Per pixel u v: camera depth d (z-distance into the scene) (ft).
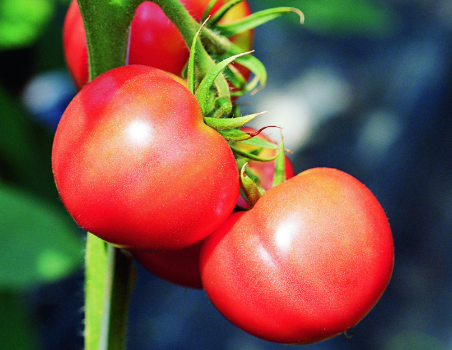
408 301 6.45
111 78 1.35
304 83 7.45
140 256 1.57
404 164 7.01
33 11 2.56
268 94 7.41
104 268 1.53
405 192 6.93
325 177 1.42
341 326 1.40
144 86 1.34
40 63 3.51
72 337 5.68
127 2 1.39
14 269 1.93
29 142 3.34
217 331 5.91
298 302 1.38
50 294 5.77
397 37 7.54
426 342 6.03
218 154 1.34
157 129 1.31
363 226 1.38
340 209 1.39
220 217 1.37
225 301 1.41
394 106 7.26
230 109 1.38
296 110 7.29
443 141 7.01
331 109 7.26
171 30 1.52
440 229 6.75
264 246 1.38
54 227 2.00
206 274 1.42
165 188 1.31
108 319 1.50
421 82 7.18
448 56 7.22
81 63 1.59
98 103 1.33
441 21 7.41
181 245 1.37
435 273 6.57
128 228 1.33
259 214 1.40
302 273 1.37
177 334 5.85
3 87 3.30
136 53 1.52
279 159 1.44
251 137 1.37
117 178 1.31
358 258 1.37
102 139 1.31
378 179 7.02
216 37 1.45
